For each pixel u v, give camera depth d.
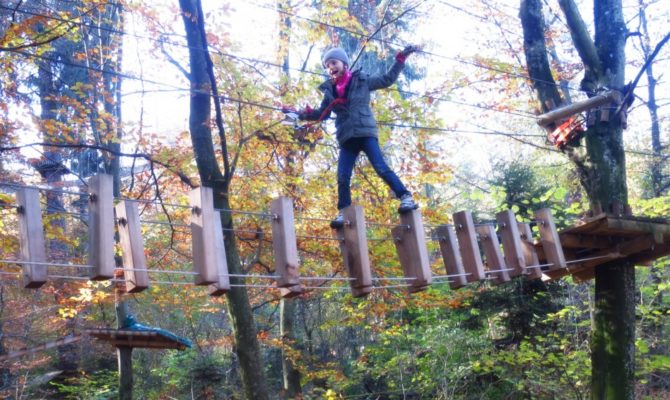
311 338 18.75
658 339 13.88
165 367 18.50
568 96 10.55
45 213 10.00
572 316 14.79
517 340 15.21
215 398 17.66
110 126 11.76
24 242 4.00
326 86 5.94
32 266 3.96
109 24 12.83
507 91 12.97
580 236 8.11
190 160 11.17
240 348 9.08
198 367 17.03
